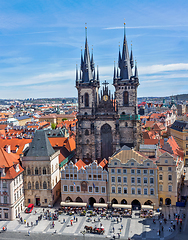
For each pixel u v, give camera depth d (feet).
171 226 271.49
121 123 418.10
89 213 315.99
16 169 319.88
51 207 338.34
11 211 304.91
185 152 477.36
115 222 290.35
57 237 264.31
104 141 422.41
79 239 259.39
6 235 270.46
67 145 472.44
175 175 315.78
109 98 416.67
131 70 425.28
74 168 332.19
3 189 304.71
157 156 345.72
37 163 336.70
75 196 335.06
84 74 427.33
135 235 261.44
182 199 336.70
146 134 534.78
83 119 422.82
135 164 316.81
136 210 316.81
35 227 286.66
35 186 340.59
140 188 318.04
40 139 348.38
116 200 329.11
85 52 427.74
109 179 324.19
